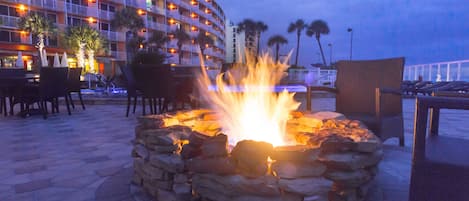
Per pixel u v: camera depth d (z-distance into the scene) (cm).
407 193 187
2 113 616
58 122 498
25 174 234
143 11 3606
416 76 1275
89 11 2972
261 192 140
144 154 187
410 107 711
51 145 331
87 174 233
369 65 310
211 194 151
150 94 521
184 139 179
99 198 187
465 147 126
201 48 4528
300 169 142
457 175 107
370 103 302
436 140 137
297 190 141
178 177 167
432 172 111
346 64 324
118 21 2945
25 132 409
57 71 558
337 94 320
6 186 210
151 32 3697
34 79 645
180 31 3822
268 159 147
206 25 5269
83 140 357
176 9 4325
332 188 149
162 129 187
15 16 2511
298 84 335
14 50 2480
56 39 2744
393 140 329
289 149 144
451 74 1050
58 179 223
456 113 581
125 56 3306
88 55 2598
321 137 161
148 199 180
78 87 681
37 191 200
